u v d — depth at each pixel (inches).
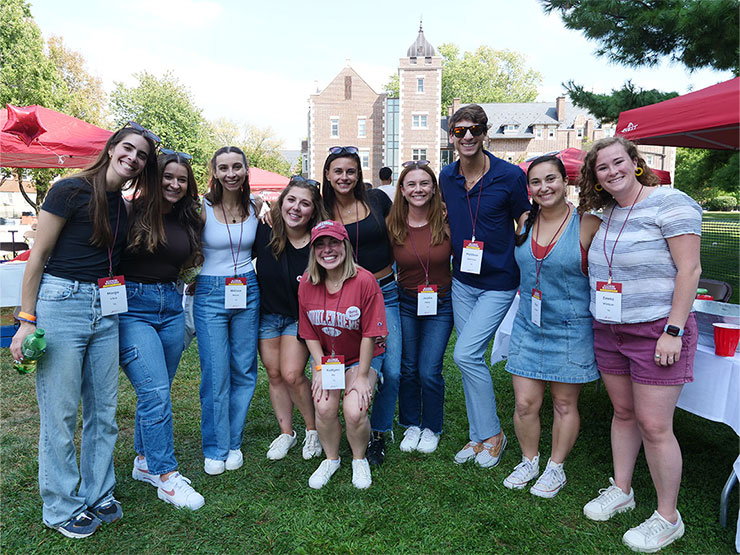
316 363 109.2
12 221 716.0
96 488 94.8
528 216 103.0
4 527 93.2
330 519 95.6
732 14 218.7
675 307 79.3
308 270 105.3
